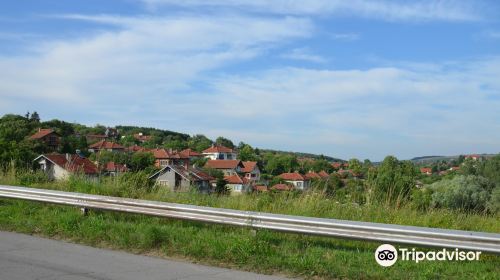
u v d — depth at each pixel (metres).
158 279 6.45
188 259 7.58
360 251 8.03
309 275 6.80
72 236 8.98
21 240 8.70
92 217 9.89
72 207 10.87
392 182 11.16
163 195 12.47
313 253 7.70
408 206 10.66
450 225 9.65
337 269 6.84
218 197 12.30
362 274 6.69
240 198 11.55
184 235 8.49
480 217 10.48
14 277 6.39
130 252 8.00
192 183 13.60
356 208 10.70
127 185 13.04
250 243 7.72
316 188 11.47
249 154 76.88
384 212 10.34
